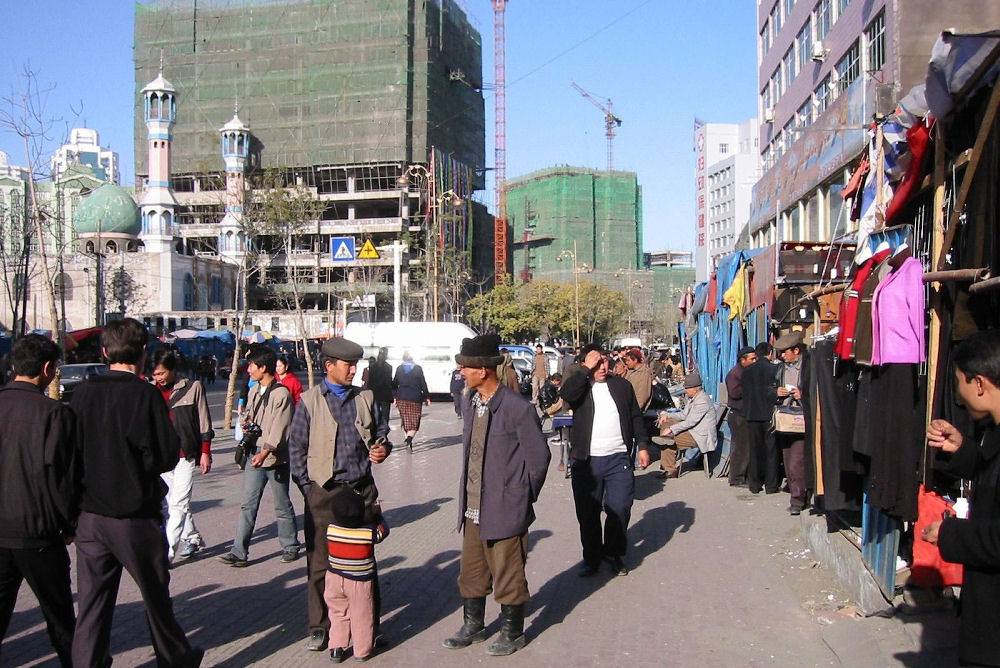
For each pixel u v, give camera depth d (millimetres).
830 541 7059
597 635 5758
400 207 81125
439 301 62469
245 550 7652
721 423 13102
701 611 6227
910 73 10211
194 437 7715
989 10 10000
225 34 84875
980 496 3094
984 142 4555
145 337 4805
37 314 58312
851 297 5992
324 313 68375
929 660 4707
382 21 81812
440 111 86062
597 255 131000
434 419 24500
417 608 6414
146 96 71875
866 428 5461
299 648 5543
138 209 69125
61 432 4414
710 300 16219
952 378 4938
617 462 7301
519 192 136500
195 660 4766
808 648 5418
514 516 5398
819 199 18031
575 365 11859
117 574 4605
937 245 5195
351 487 5559
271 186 30609
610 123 165000
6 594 4484
